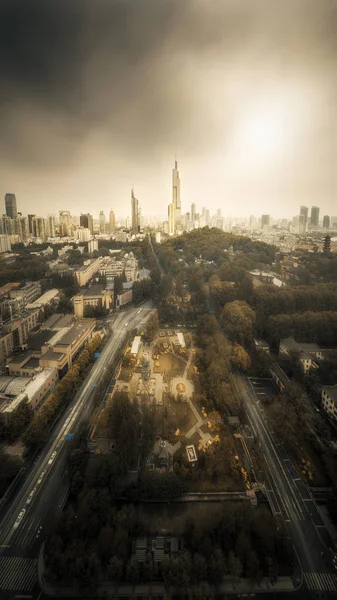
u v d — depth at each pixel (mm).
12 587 106000
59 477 145750
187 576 102875
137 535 118250
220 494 139875
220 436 170750
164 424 180500
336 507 128875
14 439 166500
